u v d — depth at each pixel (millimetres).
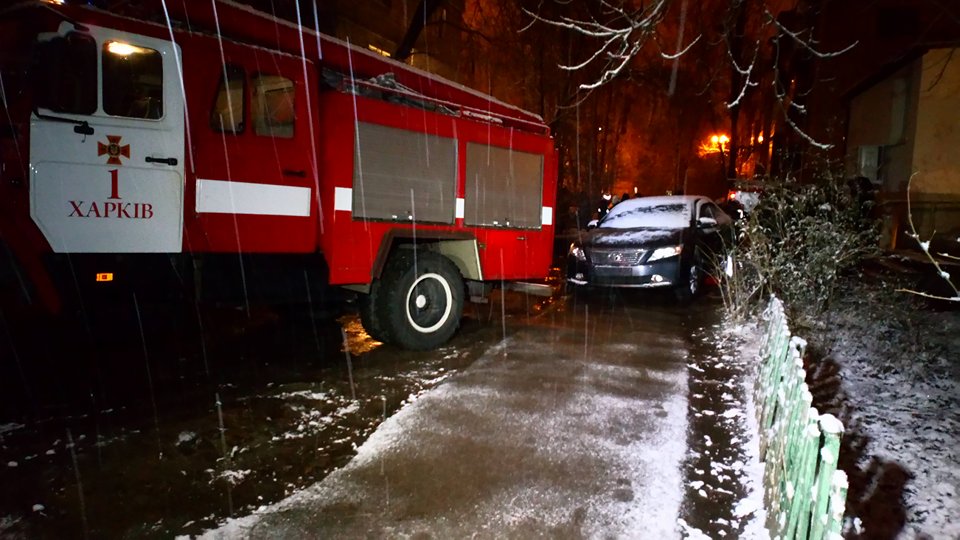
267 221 5039
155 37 4379
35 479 3316
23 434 3875
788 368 2998
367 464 3521
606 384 5012
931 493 3385
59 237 4090
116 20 4211
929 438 4078
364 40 17000
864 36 21516
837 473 1850
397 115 5898
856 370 5465
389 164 5871
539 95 19719
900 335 6273
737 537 2812
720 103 29000
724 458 3639
